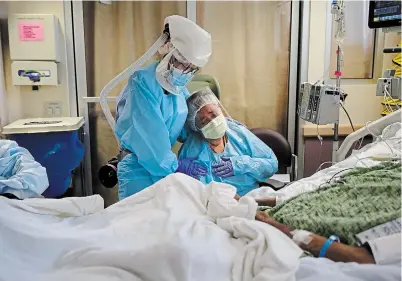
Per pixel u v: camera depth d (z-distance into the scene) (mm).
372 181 1354
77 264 1075
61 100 2863
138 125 1777
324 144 3010
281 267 992
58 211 1424
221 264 1036
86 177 3002
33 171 1842
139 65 1893
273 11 2951
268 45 2990
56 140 2555
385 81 2350
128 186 1909
